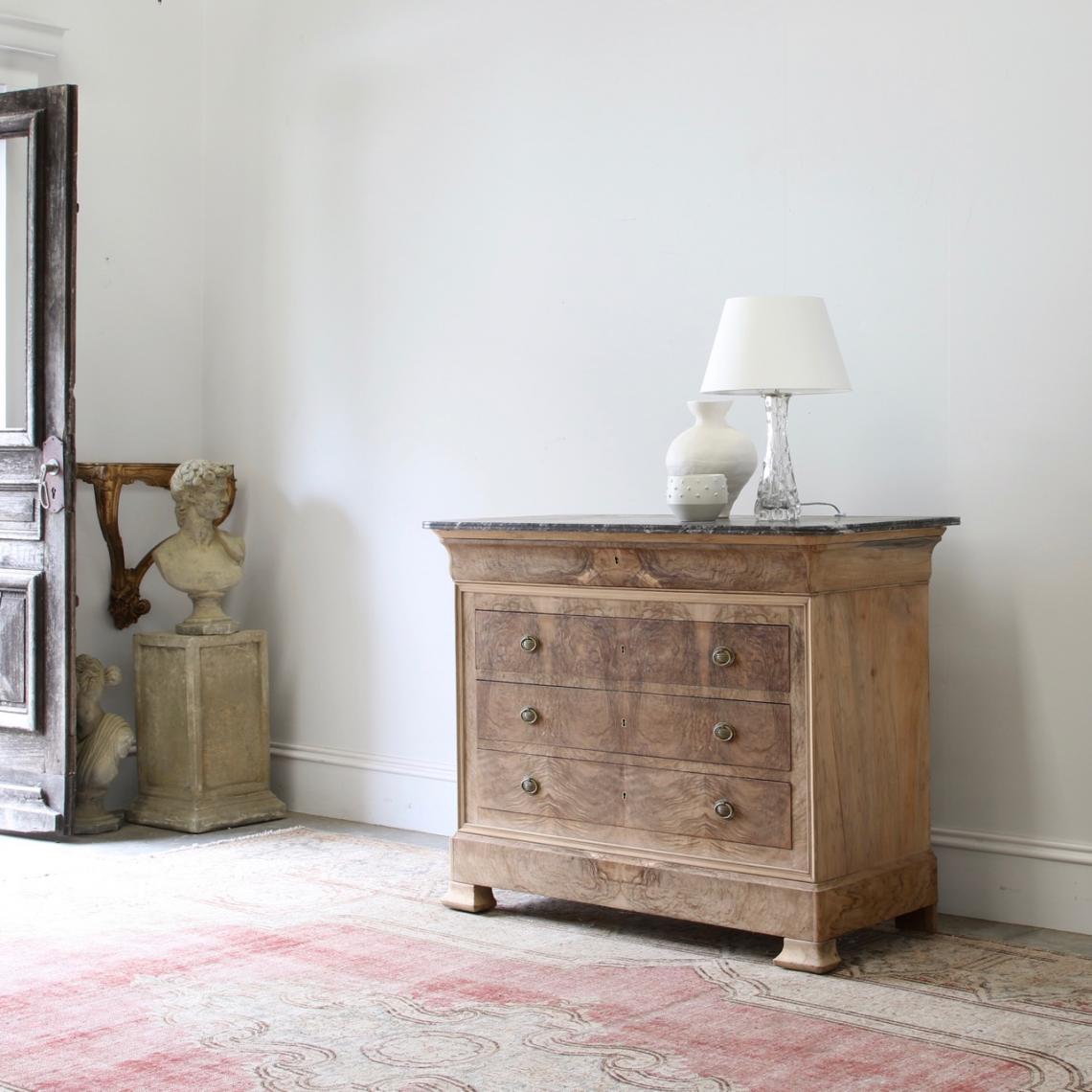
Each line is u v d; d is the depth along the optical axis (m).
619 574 3.40
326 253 4.93
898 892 3.34
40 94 4.47
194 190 5.26
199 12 5.26
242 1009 2.91
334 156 4.90
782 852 3.18
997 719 3.58
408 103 4.69
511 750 3.62
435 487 4.66
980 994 2.98
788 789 3.16
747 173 3.95
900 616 3.39
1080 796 3.47
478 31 4.51
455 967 3.19
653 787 3.37
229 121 5.20
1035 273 3.49
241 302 5.18
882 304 3.72
